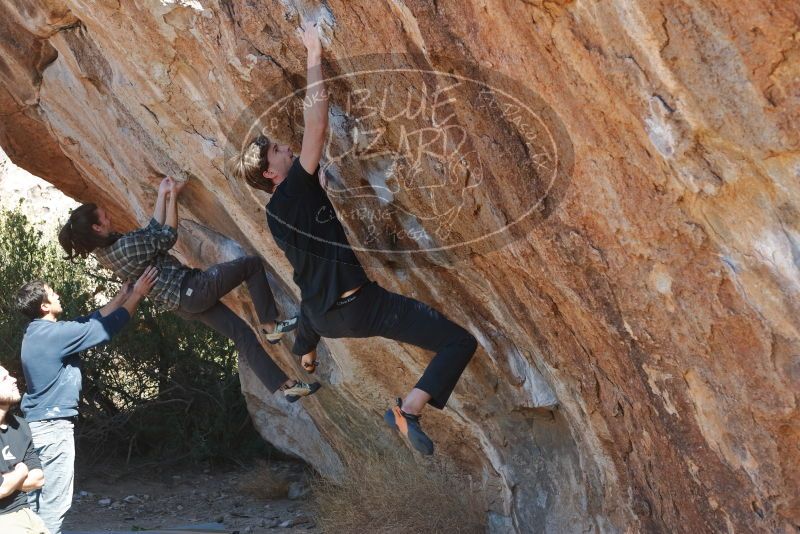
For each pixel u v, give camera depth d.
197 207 5.25
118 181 5.92
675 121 2.22
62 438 4.50
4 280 9.50
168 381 10.00
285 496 8.22
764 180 2.20
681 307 2.68
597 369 3.55
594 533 4.36
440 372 3.39
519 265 3.34
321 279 3.28
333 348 5.30
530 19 2.35
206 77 3.72
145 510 8.01
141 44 3.74
